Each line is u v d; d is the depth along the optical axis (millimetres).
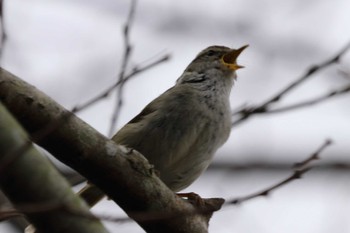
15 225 9508
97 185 6887
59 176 5848
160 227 7277
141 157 6961
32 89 6316
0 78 6180
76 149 6520
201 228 7496
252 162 7816
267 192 6281
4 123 5559
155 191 7035
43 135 5840
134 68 6906
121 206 7070
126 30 7145
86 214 5488
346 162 6668
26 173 5648
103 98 6594
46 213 5727
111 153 6719
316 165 6578
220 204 7895
